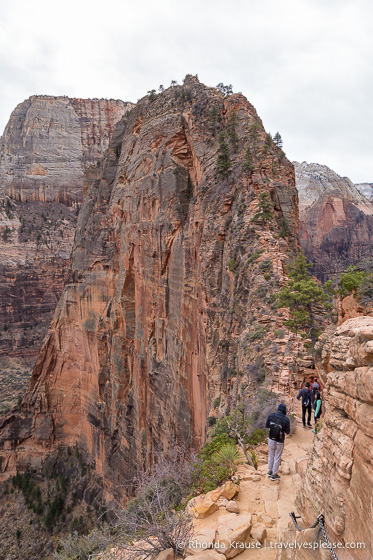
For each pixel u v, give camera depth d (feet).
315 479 24.00
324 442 22.61
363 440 17.98
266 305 84.48
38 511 213.66
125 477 185.26
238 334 94.32
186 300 134.21
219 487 36.91
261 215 104.22
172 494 42.68
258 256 96.17
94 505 205.77
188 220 142.31
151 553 28.71
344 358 22.09
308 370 64.44
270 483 35.76
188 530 28.50
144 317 177.88
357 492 18.11
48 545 192.75
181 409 132.77
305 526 24.34
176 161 156.35
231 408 79.56
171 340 147.43
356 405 18.90
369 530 16.89
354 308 43.14
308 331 76.43
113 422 202.18
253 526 29.12
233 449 41.65
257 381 69.82
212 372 101.35
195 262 129.39
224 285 108.58
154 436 157.48
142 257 178.19
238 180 118.73
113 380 204.03
